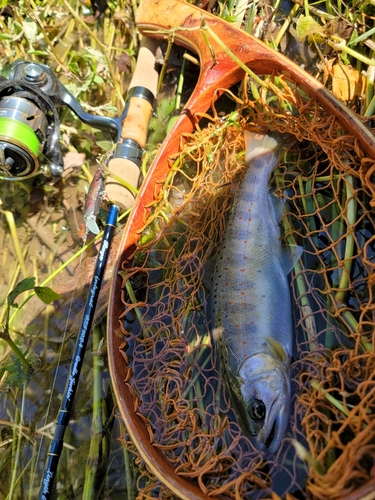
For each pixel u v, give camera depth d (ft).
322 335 0.82
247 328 0.85
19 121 1.05
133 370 0.88
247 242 0.90
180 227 1.00
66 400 0.87
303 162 0.96
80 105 1.14
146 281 0.98
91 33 1.30
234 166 1.00
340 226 0.89
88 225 1.01
